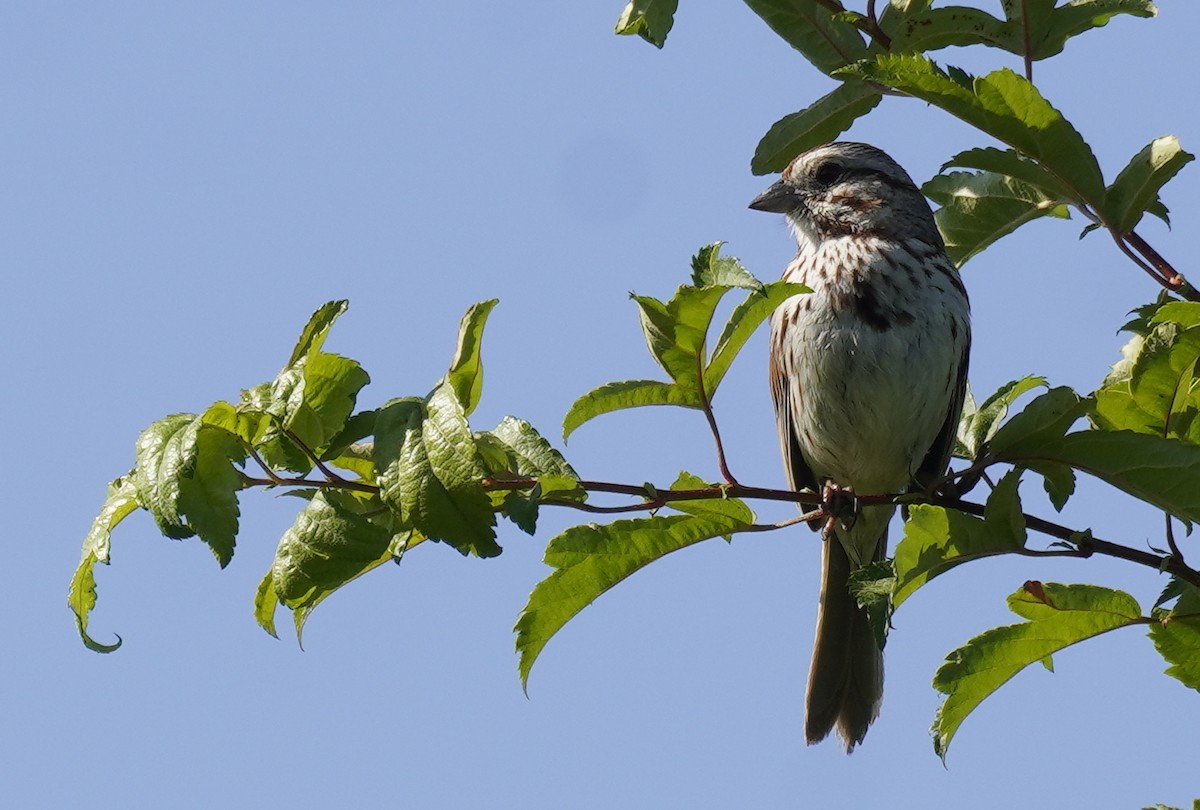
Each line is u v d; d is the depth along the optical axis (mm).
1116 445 7605
